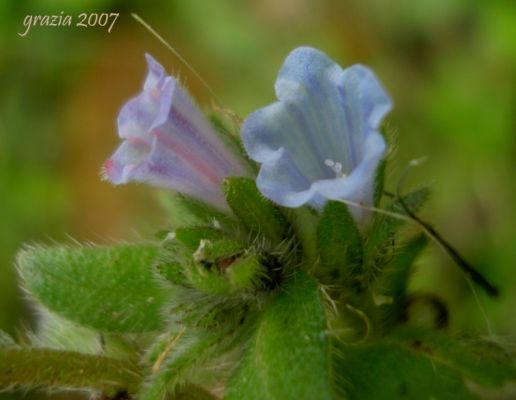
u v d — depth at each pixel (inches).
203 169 5.0
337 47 8.9
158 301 5.1
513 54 8.2
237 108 8.8
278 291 4.9
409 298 5.2
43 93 9.2
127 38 9.2
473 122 8.0
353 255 4.9
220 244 4.8
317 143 4.9
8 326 7.8
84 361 4.9
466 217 7.7
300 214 5.0
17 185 8.8
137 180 5.0
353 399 5.0
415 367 5.0
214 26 9.1
